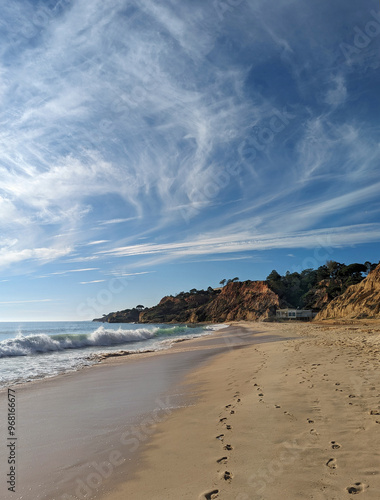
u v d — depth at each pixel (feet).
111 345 88.38
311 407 18.44
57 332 183.73
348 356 34.40
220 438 15.65
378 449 12.55
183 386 30.42
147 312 586.04
